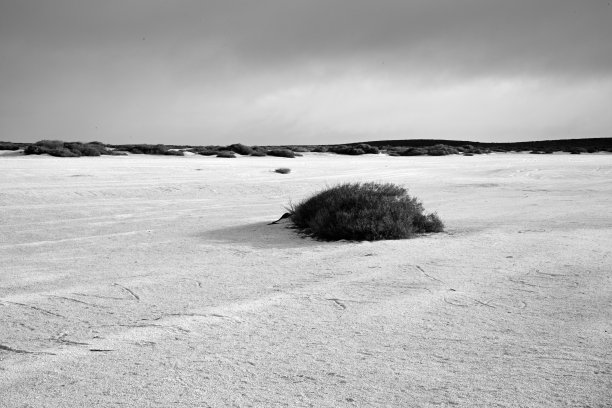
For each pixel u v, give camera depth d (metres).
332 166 36.22
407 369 3.73
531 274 6.60
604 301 5.35
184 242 9.74
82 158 40.03
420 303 5.45
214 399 3.29
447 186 22.36
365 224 9.69
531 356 3.92
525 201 16.30
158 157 46.38
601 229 10.17
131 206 15.58
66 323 4.97
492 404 3.15
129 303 5.64
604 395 3.23
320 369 3.75
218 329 4.71
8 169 25.48
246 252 8.66
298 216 11.23
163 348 4.25
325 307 5.37
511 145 124.81
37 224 12.16
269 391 3.39
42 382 3.61
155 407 3.20
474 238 9.38
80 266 7.68
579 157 54.28
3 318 5.15
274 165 35.47
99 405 3.24
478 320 4.86
